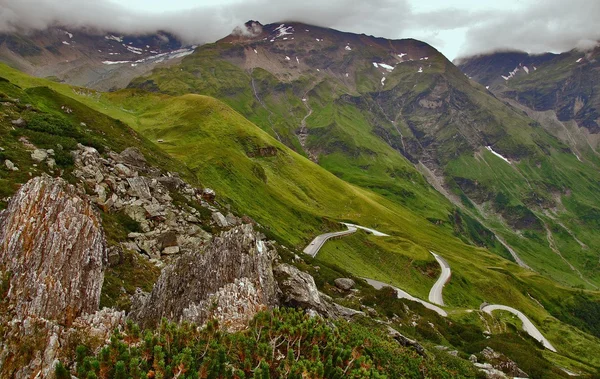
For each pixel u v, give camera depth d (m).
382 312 66.50
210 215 65.94
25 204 22.83
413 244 167.50
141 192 58.00
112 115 188.25
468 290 154.12
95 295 23.14
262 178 170.25
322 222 159.50
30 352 17.62
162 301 28.05
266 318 23.92
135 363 16.62
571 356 120.38
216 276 28.78
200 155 148.25
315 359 21.73
